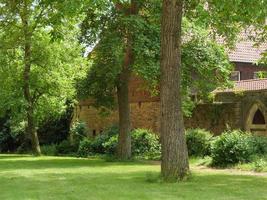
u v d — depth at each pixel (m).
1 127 44.38
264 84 27.72
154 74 24.48
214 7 17.47
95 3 18.16
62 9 17.22
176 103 15.31
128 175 17.97
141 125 35.56
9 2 28.31
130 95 36.84
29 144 42.16
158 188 13.82
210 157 23.39
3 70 32.47
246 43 36.34
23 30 30.44
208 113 30.14
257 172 19.03
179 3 15.26
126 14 25.77
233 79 35.41
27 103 32.56
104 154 32.47
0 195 12.79
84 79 28.38
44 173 19.17
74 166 22.97
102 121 40.03
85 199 11.94
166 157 15.41
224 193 12.77
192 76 27.84
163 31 15.32
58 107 35.78
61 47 33.53
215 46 27.17
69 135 41.94
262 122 28.61
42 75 33.38
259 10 15.10
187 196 12.29
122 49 24.59
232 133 22.41
